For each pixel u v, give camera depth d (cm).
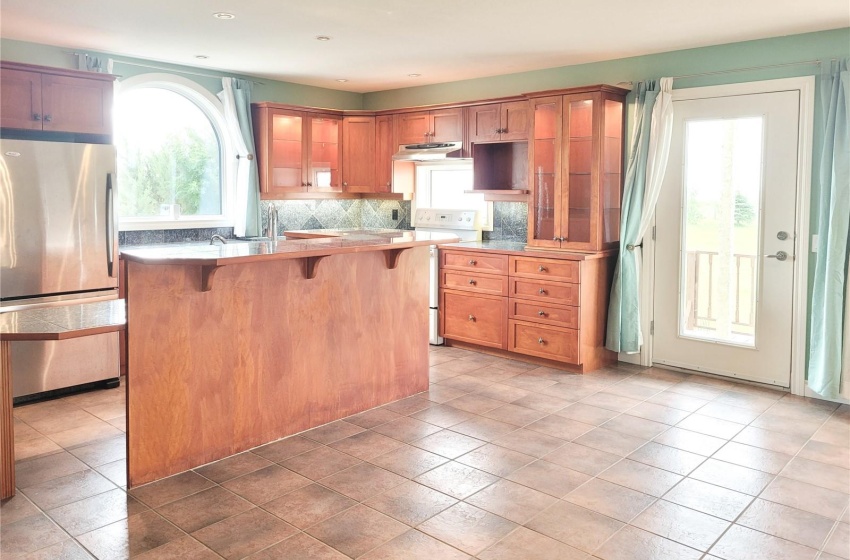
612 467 334
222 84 586
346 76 612
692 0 368
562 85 560
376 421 402
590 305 510
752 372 480
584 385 477
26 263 425
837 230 418
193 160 598
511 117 564
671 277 513
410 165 671
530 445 363
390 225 703
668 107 489
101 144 457
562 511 288
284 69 579
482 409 425
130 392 308
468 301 573
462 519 280
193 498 300
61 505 293
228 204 614
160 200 580
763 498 300
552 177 529
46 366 437
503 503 295
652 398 447
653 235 518
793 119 447
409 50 499
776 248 462
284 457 347
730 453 352
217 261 302
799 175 448
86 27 433
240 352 351
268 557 251
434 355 566
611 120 509
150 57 530
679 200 503
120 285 484
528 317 531
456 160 622
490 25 425
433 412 418
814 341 438
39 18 411
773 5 377
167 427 323
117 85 523
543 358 529
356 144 665
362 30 439
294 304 375
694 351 507
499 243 598
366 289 416
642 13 395
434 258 595
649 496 302
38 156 425
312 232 555
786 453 352
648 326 528
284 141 620
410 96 673
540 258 517
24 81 427
